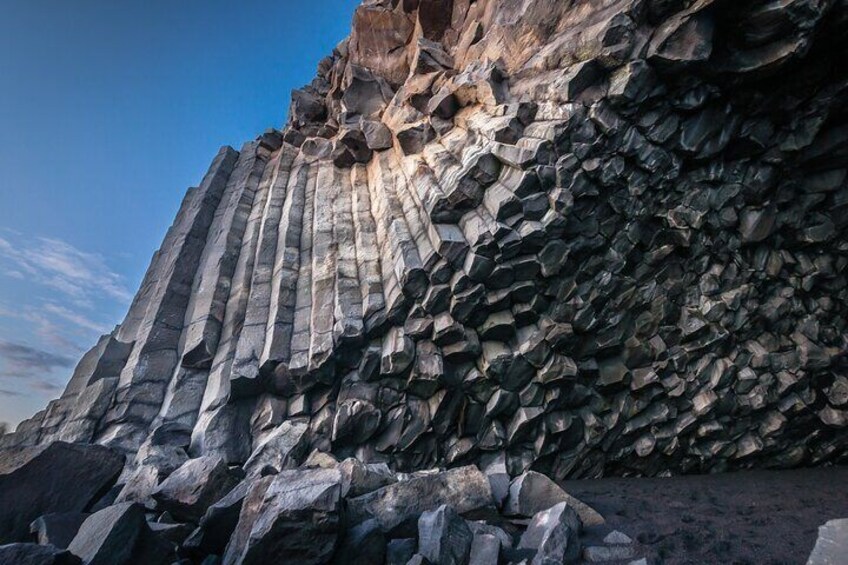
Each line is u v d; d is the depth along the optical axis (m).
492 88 11.88
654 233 10.77
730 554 6.15
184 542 5.75
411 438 9.87
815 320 11.23
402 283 10.42
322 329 10.91
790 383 10.82
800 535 6.71
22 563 4.16
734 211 10.74
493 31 13.79
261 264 13.80
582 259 10.33
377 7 19.19
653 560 5.93
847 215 10.73
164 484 6.64
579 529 6.56
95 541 4.65
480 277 9.93
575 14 11.28
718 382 10.83
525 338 10.20
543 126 10.13
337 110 19.83
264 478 5.87
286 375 10.29
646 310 10.98
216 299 12.95
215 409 10.07
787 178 10.73
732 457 11.17
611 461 10.94
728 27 8.95
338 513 5.17
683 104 9.79
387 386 10.28
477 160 10.55
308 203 15.98
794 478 10.24
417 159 13.62
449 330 10.03
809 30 8.35
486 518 6.67
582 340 10.58
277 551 4.93
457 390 10.25
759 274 11.09
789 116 9.95
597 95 9.84
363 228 13.77
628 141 9.88
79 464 6.67
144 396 10.80
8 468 6.22
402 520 6.17
